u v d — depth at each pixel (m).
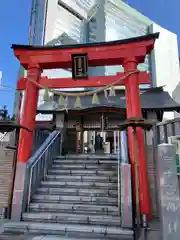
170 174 3.81
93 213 5.57
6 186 6.63
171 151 3.94
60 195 6.24
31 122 6.89
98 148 16.20
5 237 4.53
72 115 12.80
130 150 6.32
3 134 7.77
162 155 3.95
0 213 6.17
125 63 7.09
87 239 4.38
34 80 7.10
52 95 13.49
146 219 5.26
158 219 5.79
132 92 6.79
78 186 6.60
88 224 5.14
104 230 4.69
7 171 6.79
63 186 6.67
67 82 7.39
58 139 9.41
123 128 6.10
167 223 3.56
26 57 7.44
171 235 3.49
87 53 7.09
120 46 7.16
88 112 12.35
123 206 5.10
